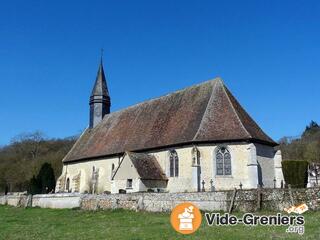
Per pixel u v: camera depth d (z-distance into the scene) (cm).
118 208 2778
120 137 4319
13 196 4284
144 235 1602
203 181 3219
